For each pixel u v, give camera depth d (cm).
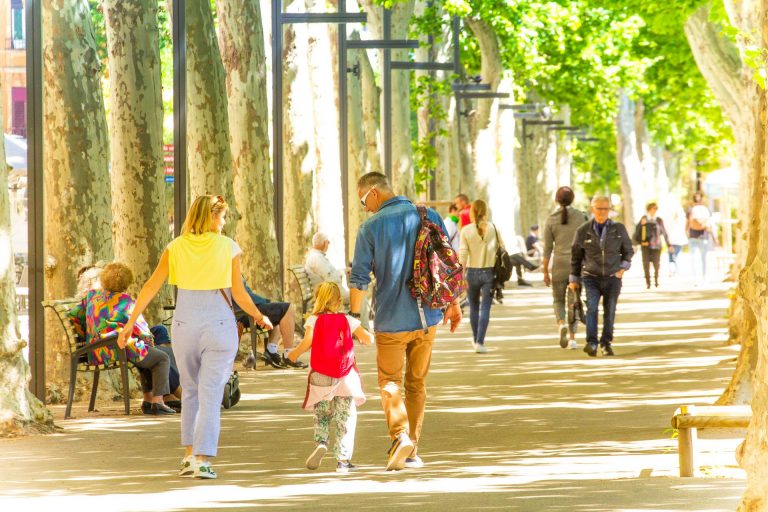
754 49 1507
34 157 2758
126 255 3394
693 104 12006
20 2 3647
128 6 3378
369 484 1816
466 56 8812
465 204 5438
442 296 1961
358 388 1967
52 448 2248
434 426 2488
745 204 6147
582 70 9981
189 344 1920
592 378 3309
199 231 1941
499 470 1928
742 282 1395
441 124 8919
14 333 2423
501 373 3509
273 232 4594
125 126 3388
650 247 7688
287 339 3847
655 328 4912
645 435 2294
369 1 6906
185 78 3481
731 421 1830
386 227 1962
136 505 1650
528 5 8431
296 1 4997
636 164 13100
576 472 1892
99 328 2736
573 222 4119
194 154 4088
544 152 14038
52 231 3150
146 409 2783
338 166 5294
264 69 4603
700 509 1518
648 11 5900
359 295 1973
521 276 8681
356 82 6781
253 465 2038
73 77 3147
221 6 4569
